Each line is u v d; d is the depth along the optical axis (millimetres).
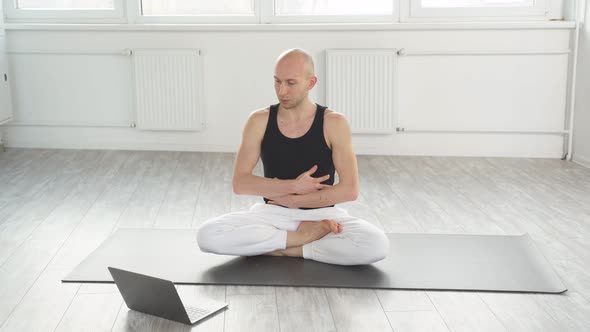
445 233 3320
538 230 3395
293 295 2547
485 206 3828
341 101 5094
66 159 4918
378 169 4738
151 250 3010
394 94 5074
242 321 2338
